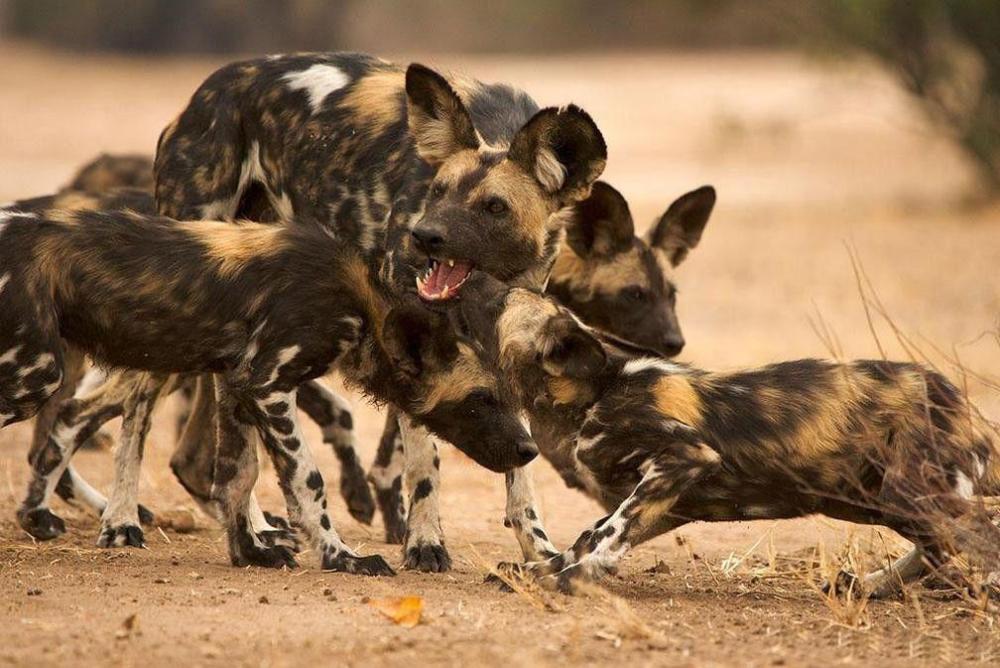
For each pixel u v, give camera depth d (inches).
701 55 6692.9
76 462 984.3
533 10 7037.4
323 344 671.1
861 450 640.4
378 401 696.4
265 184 816.3
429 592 620.7
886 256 1982.0
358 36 6702.8
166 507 864.9
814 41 2496.3
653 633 553.9
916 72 2410.2
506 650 529.0
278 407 671.8
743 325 1526.8
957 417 645.9
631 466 647.8
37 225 669.9
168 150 816.9
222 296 672.4
